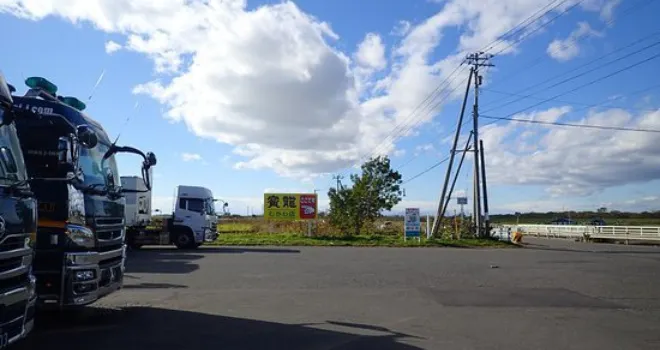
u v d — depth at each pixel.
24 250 4.93
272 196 34.28
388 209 37.97
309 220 34.25
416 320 8.16
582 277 14.14
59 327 7.39
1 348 4.45
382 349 6.33
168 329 7.30
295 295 10.52
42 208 6.60
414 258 20.00
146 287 11.45
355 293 10.86
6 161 4.80
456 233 32.91
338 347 6.39
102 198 7.52
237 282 12.41
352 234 35.84
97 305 9.16
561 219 66.12
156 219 26.17
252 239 30.09
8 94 5.04
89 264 6.93
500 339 6.95
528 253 23.78
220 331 7.20
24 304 4.88
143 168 8.54
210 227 25.27
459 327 7.68
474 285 12.25
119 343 6.49
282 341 6.66
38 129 6.76
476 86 32.56
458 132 32.38
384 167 38.19
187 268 15.46
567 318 8.48
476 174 32.91
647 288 12.08
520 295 10.80
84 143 6.81
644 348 6.59
